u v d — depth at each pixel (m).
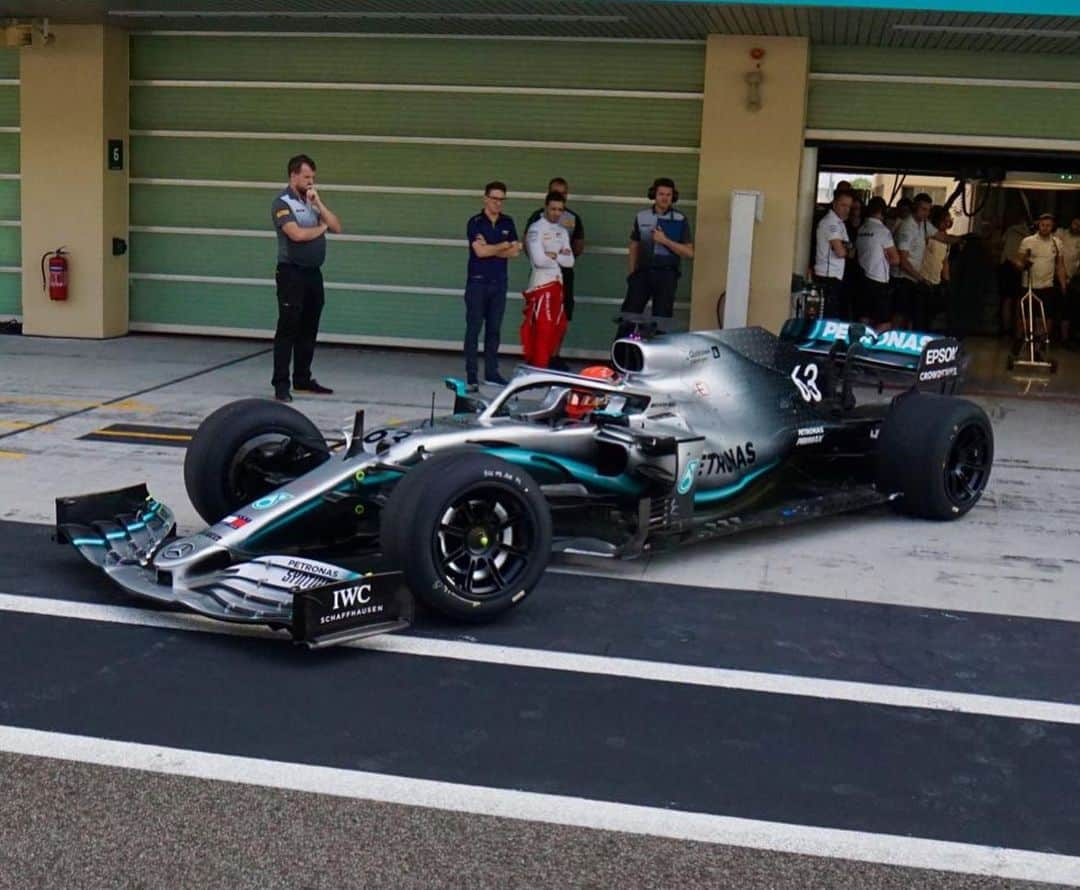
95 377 11.64
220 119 13.99
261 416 6.74
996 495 8.39
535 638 5.63
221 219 14.19
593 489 6.55
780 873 3.83
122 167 14.16
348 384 11.67
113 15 13.05
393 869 3.77
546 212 11.78
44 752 4.44
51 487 7.75
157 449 8.83
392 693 5.00
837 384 7.82
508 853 3.88
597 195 13.30
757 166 12.61
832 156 15.80
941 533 7.50
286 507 5.83
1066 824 4.16
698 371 7.00
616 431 6.50
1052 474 9.01
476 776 4.36
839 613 6.11
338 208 13.87
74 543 6.05
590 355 13.57
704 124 12.66
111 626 5.60
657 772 4.43
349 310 14.05
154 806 4.10
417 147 13.60
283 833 3.96
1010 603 6.32
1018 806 4.27
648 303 12.73
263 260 14.18
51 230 14.04
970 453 7.81
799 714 4.94
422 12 12.04
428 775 4.35
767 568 6.75
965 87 12.48
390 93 13.55
